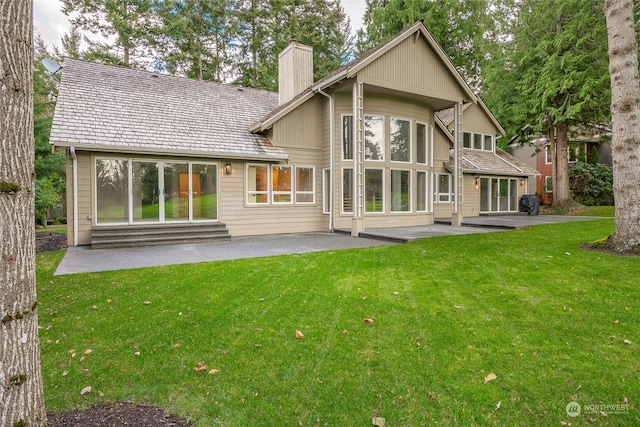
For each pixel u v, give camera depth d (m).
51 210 19.61
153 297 4.53
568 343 3.08
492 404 2.30
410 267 6.04
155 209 10.12
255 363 2.87
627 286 4.50
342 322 3.65
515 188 19.92
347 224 12.54
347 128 12.49
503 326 3.46
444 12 22.62
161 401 2.39
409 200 13.39
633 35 6.49
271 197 12.02
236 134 11.73
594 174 21.72
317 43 24.28
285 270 5.93
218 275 5.61
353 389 2.49
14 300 1.67
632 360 2.78
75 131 8.95
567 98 17.22
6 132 1.64
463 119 18.44
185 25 21.06
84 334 3.44
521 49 18.70
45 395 2.44
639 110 6.45
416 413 2.23
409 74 11.87
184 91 12.82
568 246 7.29
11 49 1.67
